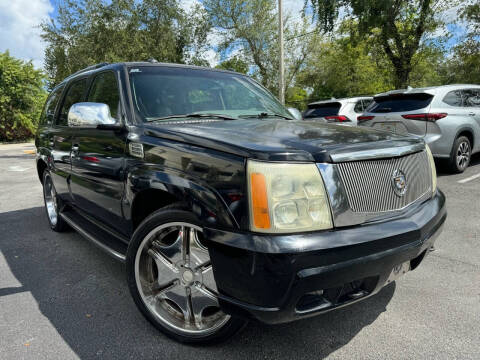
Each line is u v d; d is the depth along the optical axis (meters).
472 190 5.76
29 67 23.45
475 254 3.49
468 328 2.33
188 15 19.48
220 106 3.09
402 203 2.09
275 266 1.67
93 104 2.66
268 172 1.76
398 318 2.46
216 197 1.88
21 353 2.19
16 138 24.11
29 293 2.96
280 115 3.24
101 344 2.26
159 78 3.02
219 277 1.87
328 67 33.91
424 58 17.92
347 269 1.76
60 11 15.55
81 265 3.52
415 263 2.28
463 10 19.28
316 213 1.77
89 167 3.08
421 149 2.34
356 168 1.91
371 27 14.67
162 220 2.17
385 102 7.34
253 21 25.31
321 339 2.26
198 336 2.16
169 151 2.20
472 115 7.12
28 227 4.84
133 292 2.38
